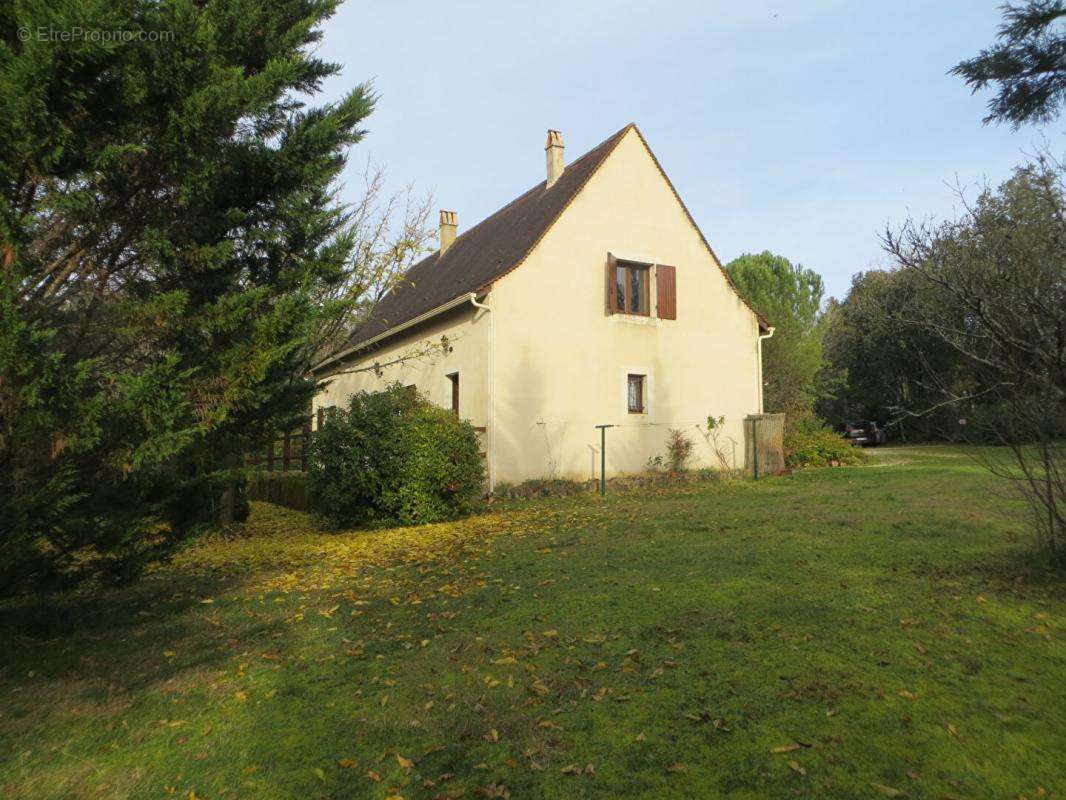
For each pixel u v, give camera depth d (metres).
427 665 4.26
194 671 4.40
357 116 6.85
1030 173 5.48
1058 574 5.27
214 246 5.95
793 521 8.42
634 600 5.31
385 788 2.86
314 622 5.43
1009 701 3.31
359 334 20.83
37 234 4.87
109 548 5.16
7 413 4.29
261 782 2.95
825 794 2.64
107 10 4.34
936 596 4.94
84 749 3.31
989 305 5.07
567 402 14.26
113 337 5.72
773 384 26.33
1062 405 5.05
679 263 16.14
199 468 6.29
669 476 15.02
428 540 8.96
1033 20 7.49
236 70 5.32
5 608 5.76
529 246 14.16
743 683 3.66
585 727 3.30
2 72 4.24
